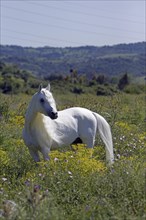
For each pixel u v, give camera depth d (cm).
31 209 932
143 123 2827
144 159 1636
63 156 1362
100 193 1110
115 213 991
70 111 1625
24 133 1523
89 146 1625
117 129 2217
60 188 1157
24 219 898
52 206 967
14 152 1638
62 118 1581
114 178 1145
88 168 1255
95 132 1638
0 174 1411
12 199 1123
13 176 1345
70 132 1580
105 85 8181
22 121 2422
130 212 1011
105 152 1716
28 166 1464
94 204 1041
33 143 1504
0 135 1905
